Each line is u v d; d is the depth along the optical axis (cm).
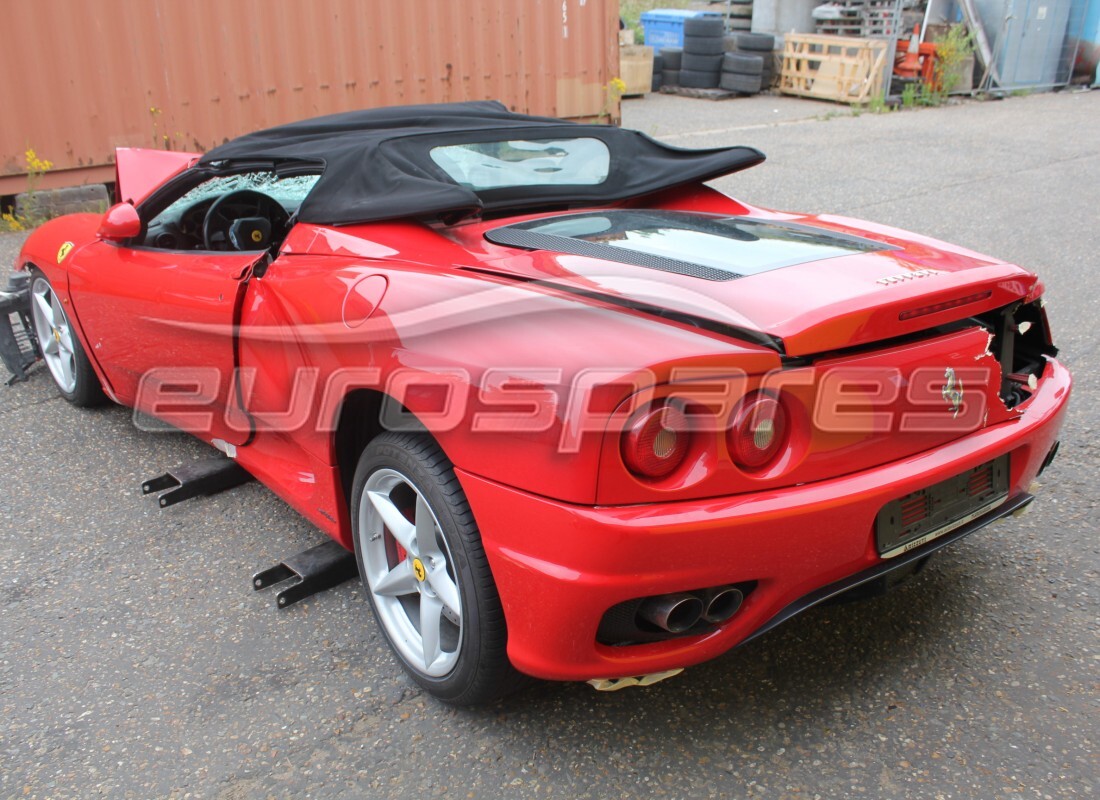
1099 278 572
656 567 181
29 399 454
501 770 212
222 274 295
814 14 1577
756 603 197
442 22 926
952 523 222
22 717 235
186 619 275
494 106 355
